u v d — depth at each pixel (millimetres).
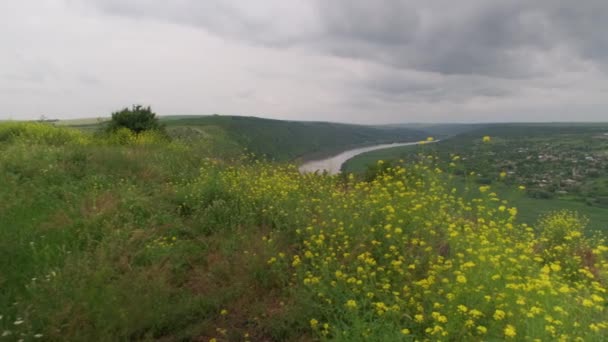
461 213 6969
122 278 4348
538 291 4125
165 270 4797
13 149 8797
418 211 6332
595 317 4344
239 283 4684
